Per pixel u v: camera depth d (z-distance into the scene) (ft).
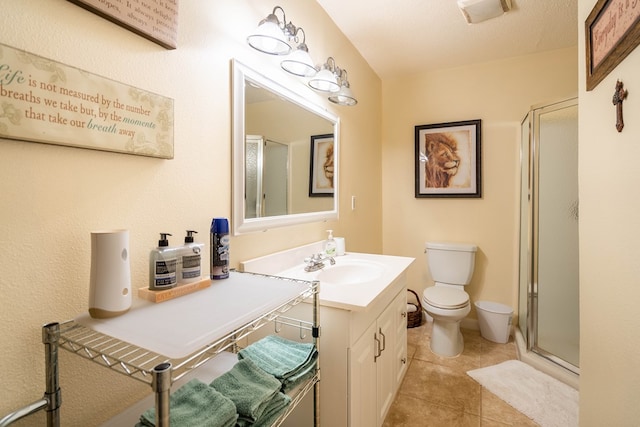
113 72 2.76
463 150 9.03
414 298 9.84
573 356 6.44
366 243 8.89
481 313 8.47
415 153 9.59
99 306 2.35
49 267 2.40
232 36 4.09
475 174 8.91
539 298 7.06
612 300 2.89
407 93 9.75
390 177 10.05
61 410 2.46
